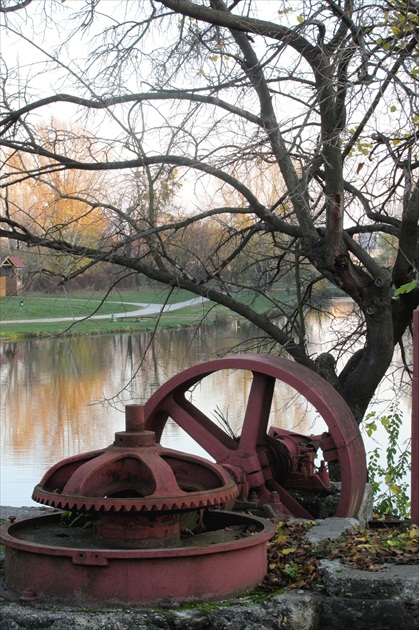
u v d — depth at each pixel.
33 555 4.73
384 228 10.52
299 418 17.67
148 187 10.46
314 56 9.30
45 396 26.19
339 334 13.77
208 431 7.66
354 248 10.12
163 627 4.44
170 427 17.75
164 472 4.85
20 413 23.00
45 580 4.69
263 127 9.62
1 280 24.67
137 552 4.58
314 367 11.24
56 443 18.81
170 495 4.75
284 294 14.69
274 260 13.77
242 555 4.91
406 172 8.84
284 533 6.09
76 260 10.60
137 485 4.94
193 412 8.03
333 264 9.71
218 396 21.14
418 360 6.54
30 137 10.10
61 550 4.63
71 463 5.22
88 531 5.52
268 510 7.10
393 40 8.37
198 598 4.70
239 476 7.30
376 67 8.12
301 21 8.97
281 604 4.75
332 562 5.27
